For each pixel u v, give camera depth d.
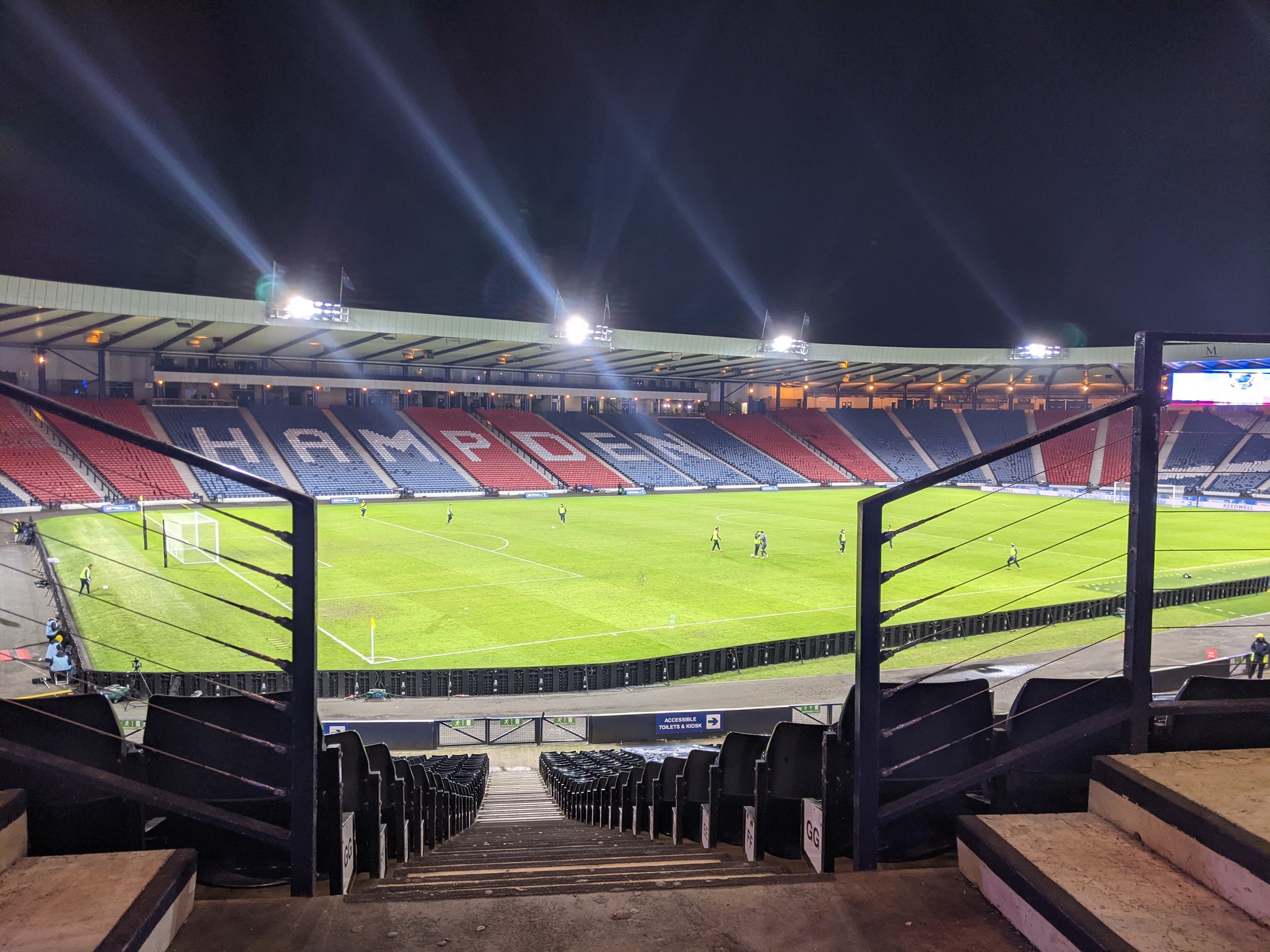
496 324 66.88
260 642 26.31
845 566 40.94
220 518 54.75
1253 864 2.98
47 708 4.04
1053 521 63.00
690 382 108.50
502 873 4.73
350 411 85.06
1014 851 3.56
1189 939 2.84
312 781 3.83
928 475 3.84
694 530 54.97
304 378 81.25
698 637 27.89
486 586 35.44
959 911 3.60
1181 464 83.88
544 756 17.58
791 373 100.44
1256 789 3.56
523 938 3.37
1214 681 4.45
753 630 28.84
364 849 4.82
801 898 3.71
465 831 9.90
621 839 8.16
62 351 69.75
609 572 38.78
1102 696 4.46
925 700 4.50
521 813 13.08
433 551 44.66
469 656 25.56
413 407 92.19
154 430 70.19
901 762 4.45
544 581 36.72
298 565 3.74
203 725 4.23
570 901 3.69
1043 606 30.39
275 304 57.25
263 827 3.85
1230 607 33.03
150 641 26.12
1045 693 4.49
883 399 118.25
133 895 3.23
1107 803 3.93
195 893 3.98
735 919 3.52
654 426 102.19
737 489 91.00
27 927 2.99
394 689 22.48
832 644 26.17
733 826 6.17
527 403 100.12
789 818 5.12
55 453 62.00
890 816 4.04
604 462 90.62
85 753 4.07
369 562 40.94
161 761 4.20
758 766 4.95
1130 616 4.20
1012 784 4.43
